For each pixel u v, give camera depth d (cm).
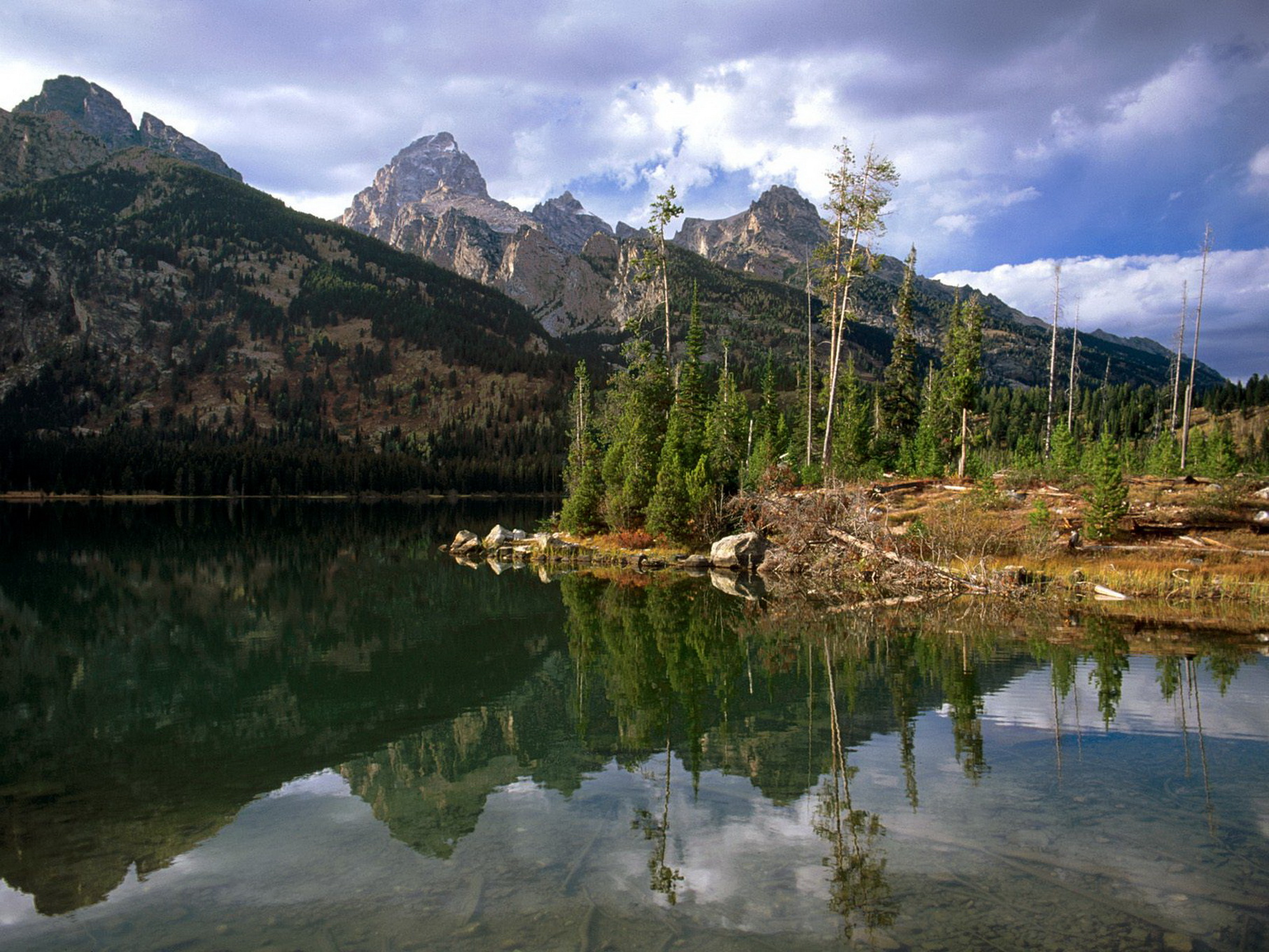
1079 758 957
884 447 6425
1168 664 1494
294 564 3994
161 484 13075
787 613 2286
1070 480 3841
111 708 1309
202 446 14888
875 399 7056
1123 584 2406
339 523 8050
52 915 606
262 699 1361
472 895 626
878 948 529
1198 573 2461
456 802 856
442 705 1311
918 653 1648
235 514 9406
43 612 2412
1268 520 2894
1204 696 1248
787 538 3406
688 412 5238
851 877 645
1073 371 5531
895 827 754
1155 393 14600
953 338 5697
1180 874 641
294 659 1714
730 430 5741
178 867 694
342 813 825
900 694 1302
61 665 1670
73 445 13550
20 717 1254
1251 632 1831
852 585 2839
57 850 736
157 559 4172
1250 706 1188
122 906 620
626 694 1363
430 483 15150
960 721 1135
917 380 6744
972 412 5041
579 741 1090
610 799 852
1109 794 829
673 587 3025
